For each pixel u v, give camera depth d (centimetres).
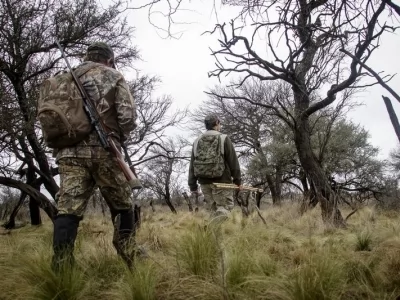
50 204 853
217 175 584
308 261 326
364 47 400
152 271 314
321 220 705
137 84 1313
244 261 330
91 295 307
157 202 2838
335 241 454
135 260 339
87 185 339
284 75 744
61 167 333
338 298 271
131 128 346
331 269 294
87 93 335
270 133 2369
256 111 2320
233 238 454
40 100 337
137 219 530
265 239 511
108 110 338
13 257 398
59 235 321
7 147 895
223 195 581
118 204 357
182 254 355
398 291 290
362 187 2109
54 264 312
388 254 348
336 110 1176
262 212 1070
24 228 1017
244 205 928
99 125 329
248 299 277
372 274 307
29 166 1057
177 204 2736
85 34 1042
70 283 297
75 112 327
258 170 2242
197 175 599
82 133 327
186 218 885
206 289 291
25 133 849
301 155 775
